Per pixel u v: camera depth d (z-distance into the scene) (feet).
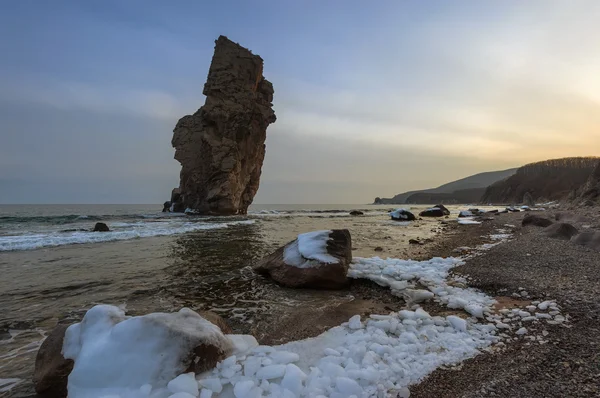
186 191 189.06
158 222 105.91
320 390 11.37
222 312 22.72
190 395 10.71
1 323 20.47
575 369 12.27
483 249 42.45
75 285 29.01
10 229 76.07
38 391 13.00
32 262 38.75
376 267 31.73
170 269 35.83
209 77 179.22
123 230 75.10
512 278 25.67
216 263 39.34
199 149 186.80
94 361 12.00
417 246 50.44
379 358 13.73
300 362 13.85
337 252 30.55
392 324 17.21
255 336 18.44
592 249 33.76
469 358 14.01
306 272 28.40
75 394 11.44
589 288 21.44
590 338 14.75
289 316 21.75
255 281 31.14
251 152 189.16
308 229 84.84
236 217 151.53
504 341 15.58
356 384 11.48
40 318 21.36
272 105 211.20
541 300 20.67
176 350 12.41
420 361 13.57
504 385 11.68
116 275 32.89
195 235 69.15
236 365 13.01
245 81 185.16
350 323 18.04
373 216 164.76
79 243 54.24
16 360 15.85
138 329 12.79
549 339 15.19
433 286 25.68
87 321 14.11
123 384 11.59
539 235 46.70
